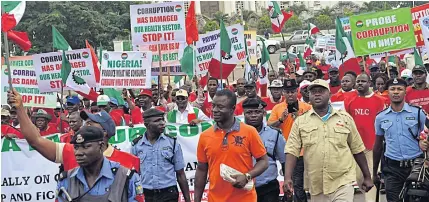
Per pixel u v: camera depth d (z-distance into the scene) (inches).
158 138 296.7
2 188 367.9
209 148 238.4
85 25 1422.2
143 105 443.2
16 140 367.9
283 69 753.0
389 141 312.0
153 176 293.4
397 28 485.7
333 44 944.9
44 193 370.9
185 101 413.1
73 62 453.7
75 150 186.4
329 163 263.9
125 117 482.0
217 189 237.9
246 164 236.8
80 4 1531.7
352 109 374.9
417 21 578.2
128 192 190.5
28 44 281.9
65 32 1403.8
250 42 731.4
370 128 370.0
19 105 208.8
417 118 307.1
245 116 291.1
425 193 266.2
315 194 268.1
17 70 471.2
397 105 311.1
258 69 799.1
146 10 479.2
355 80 406.3
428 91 395.5
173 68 586.2
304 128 268.2
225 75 538.6
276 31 771.4
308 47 1069.1
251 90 395.9
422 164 271.0
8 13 261.9
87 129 187.2
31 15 1376.7
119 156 225.9
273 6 761.0
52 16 1353.3
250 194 237.1
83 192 189.3
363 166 273.9
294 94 335.0
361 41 491.5
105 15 1558.8
